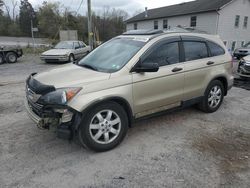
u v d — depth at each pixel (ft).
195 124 15.07
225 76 17.07
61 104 10.30
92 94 10.75
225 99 20.75
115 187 9.16
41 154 11.36
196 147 12.19
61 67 13.79
